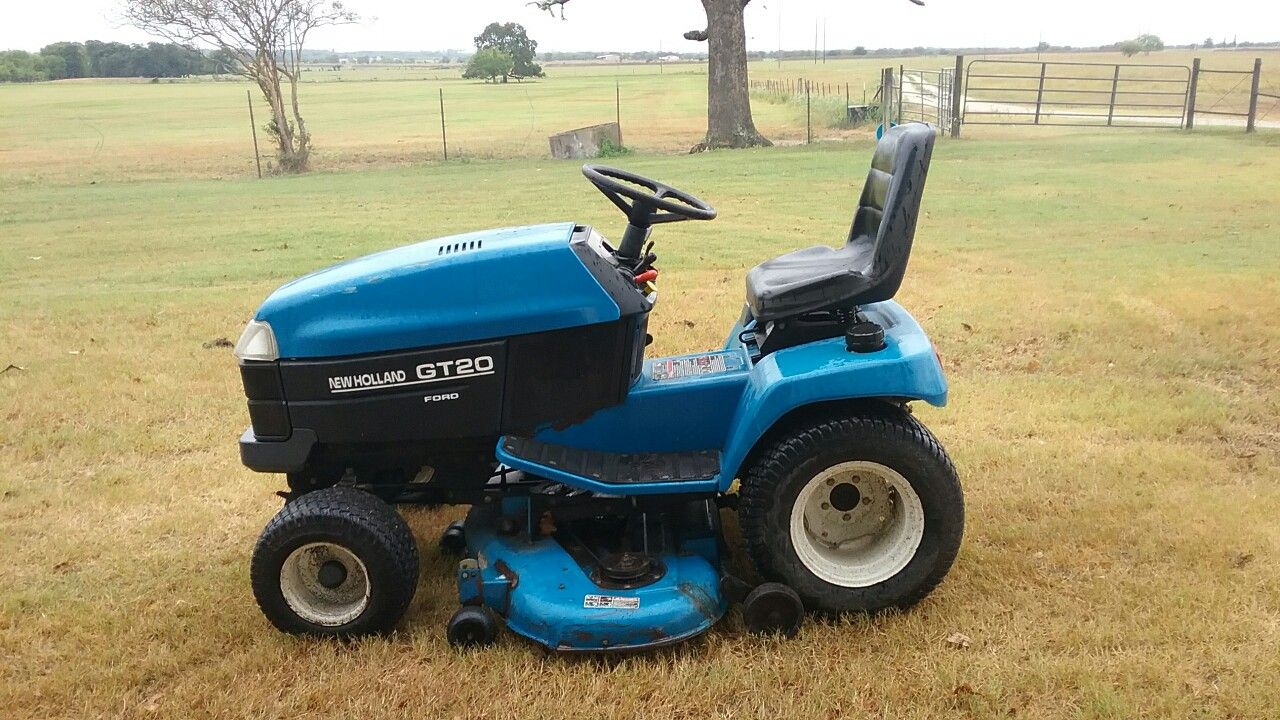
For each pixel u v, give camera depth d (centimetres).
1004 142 2180
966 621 361
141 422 609
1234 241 1036
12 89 8375
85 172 2386
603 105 5028
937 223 1201
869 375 345
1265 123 2597
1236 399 582
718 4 2459
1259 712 306
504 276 357
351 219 1420
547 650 355
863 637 355
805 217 1292
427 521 472
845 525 374
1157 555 402
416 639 365
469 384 363
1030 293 827
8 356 754
